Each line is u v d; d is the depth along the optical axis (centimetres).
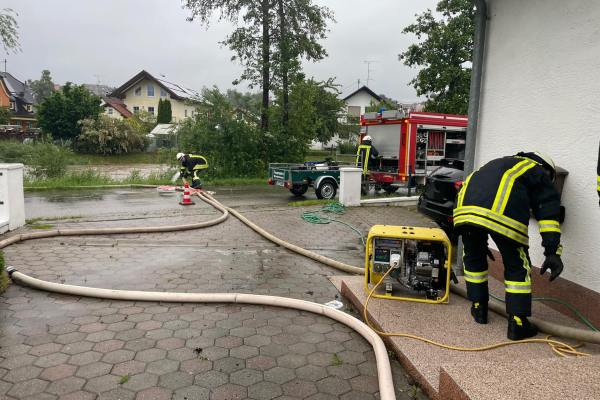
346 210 986
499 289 407
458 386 210
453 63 2123
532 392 200
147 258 568
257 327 357
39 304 394
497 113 431
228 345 323
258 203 1131
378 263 377
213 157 1764
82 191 1359
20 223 728
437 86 2109
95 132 3416
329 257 603
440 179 670
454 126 1352
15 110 5797
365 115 1427
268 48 1825
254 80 1898
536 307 363
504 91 420
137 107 5025
